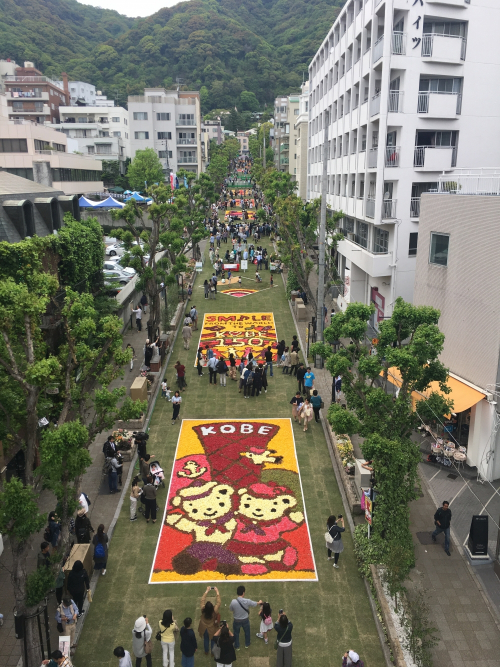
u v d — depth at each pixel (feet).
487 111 105.81
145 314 138.00
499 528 53.01
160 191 116.37
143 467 65.31
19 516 35.99
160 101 337.72
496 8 102.47
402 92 102.01
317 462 72.33
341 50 145.18
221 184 397.39
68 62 515.09
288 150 348.59
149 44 614.75
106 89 495.82
